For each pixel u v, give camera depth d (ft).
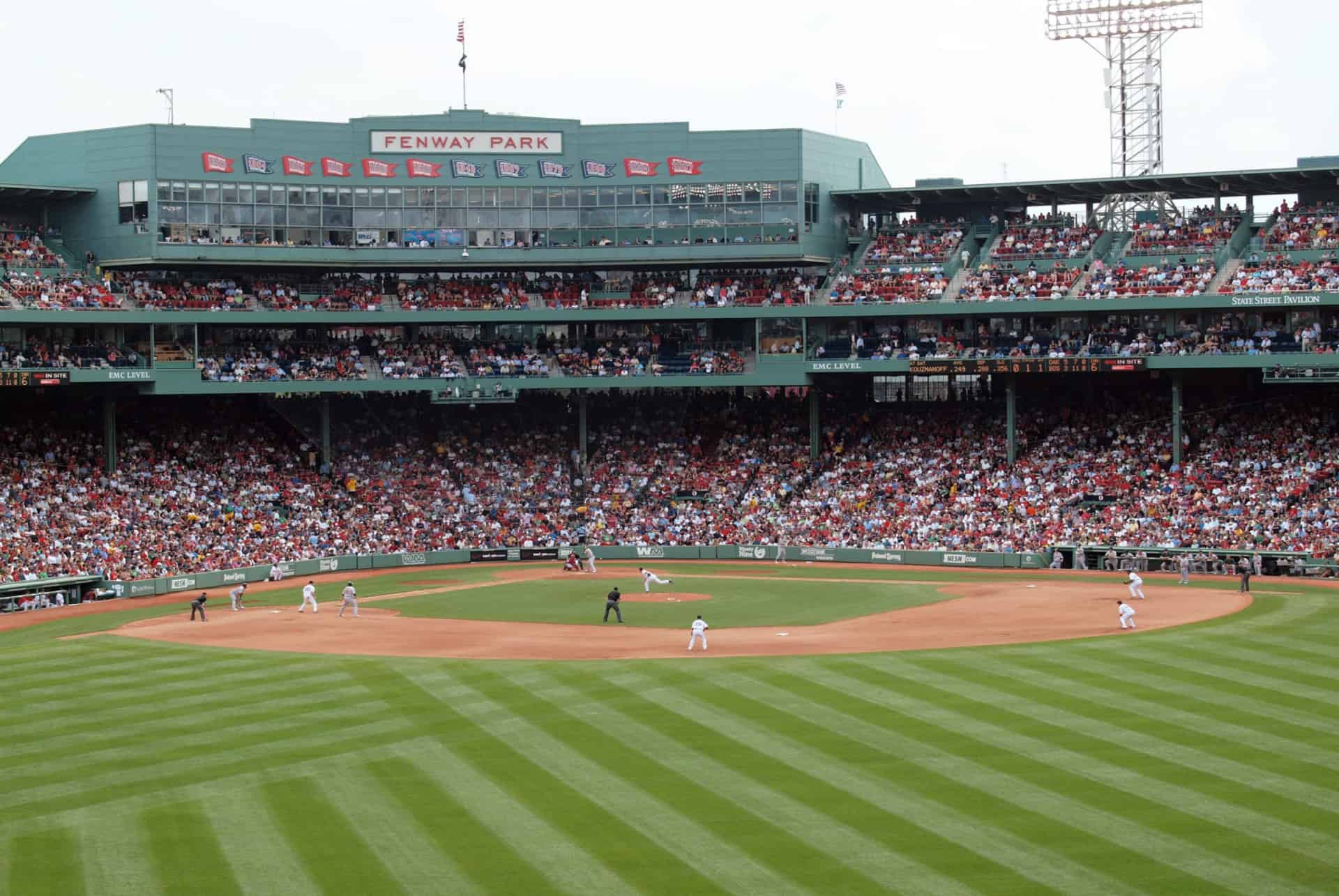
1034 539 280.92
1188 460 291.17
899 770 114.21
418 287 332.80
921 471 310.04
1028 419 317.22
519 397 343.67
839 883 90.02
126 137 310.45
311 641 189.26
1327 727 126.52
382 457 326.44
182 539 274.36
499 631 199.62
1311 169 295.69
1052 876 90.79
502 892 89.61
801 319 317.22
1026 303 301.84
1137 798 106.01
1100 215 335.06
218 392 301.02
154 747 126.31
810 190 333.42
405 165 328.90
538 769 116.88
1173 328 301.43
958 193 332.39
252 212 318.86
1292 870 91.50
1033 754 118.11
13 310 279.69
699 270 343.87
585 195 335.06
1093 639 176.14
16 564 244.22
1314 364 275.59
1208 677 149.18
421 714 138.41
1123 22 354.13
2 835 101.96
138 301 305.12
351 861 95.55
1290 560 251.19
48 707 143.95
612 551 306.96
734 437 333.83
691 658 168.35
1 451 282.97
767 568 287.48
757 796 108.17
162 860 96.48
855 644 178.60
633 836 99.45
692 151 333.21
